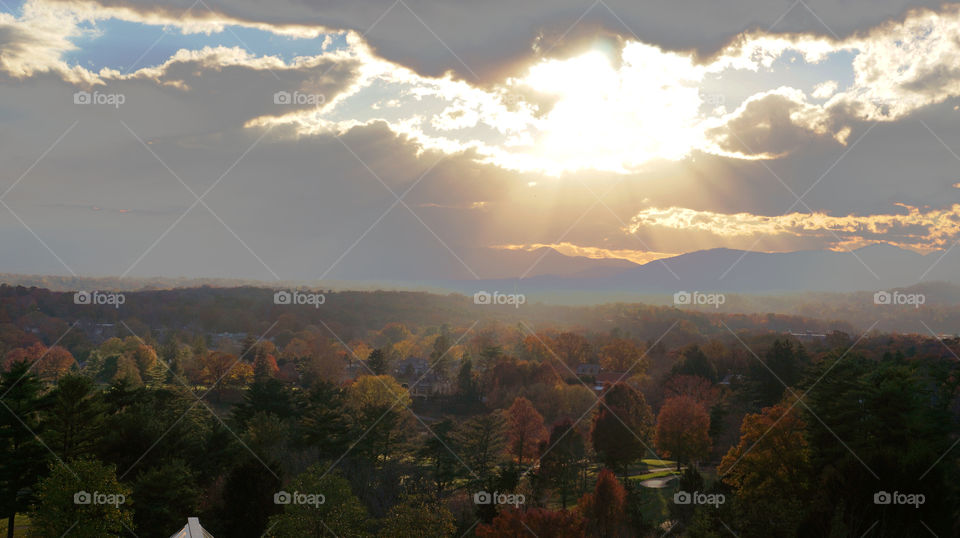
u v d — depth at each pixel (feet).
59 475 137.18
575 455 276.00
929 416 185.68
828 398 214.07
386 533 161.68
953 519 119.75
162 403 280.10
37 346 576.61
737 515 144.25
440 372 608.60
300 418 295.48
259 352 572.92
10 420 166.91
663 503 220.64
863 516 120.98
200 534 122.72
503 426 301.02
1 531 167.32
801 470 192.03
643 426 335.26
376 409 270.05
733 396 400.88
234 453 208.74
